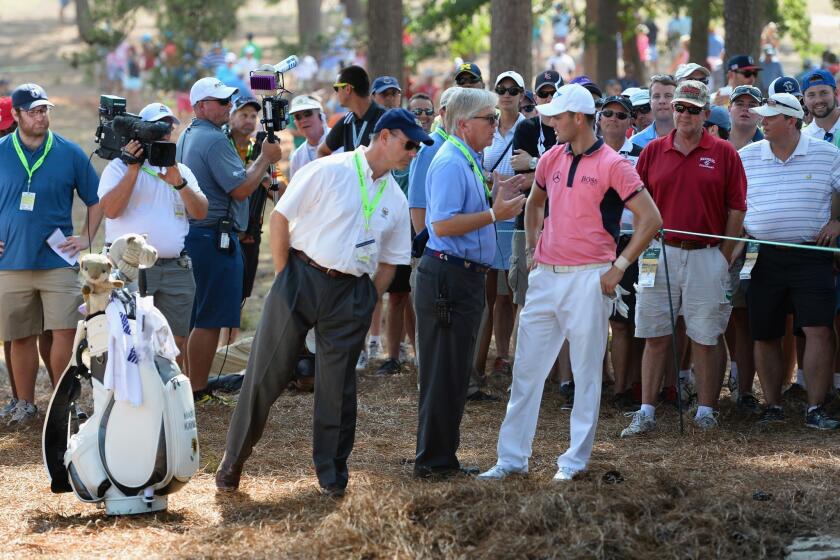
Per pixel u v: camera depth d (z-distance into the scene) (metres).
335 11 62.25
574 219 8.88
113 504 8.51
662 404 12.45
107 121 11.61
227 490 9.23
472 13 31.66
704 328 11.34
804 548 7.46
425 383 9.34
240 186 12.50
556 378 14.07
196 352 12.76
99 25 45.22
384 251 9.08
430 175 9.16
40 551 7.76
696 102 10.93
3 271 11.88
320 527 7.98
